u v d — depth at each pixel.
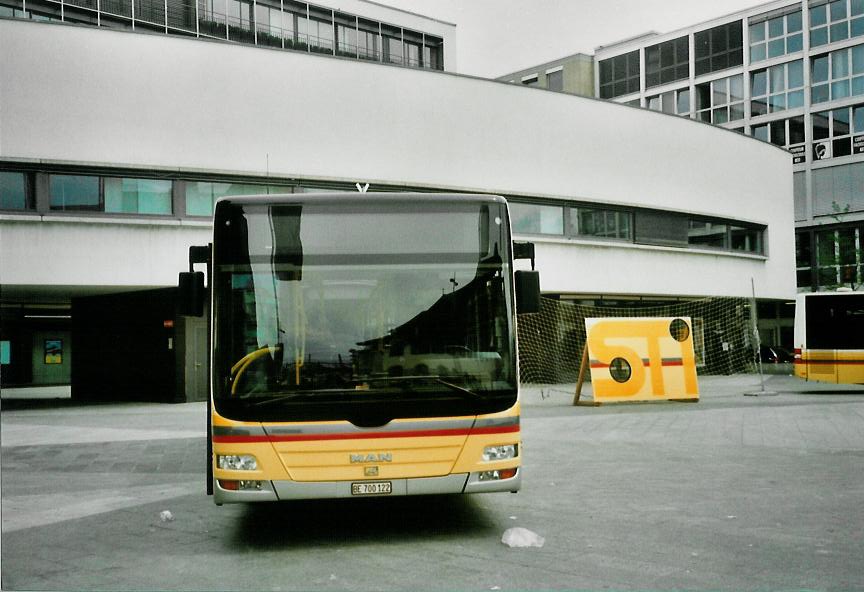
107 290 22.30
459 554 6.35
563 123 26.91
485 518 7.69
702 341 32.06
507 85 25.78
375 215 6.91
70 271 20.22
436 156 24.45
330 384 6.61
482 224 6.99
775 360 42.38
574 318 28.52
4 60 19.78
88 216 20.38
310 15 40.00
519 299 7.09
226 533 7.38
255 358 6.64
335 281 6.79
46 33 20.16
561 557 6.18
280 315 6.71
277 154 22.31
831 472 9.95
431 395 6.66
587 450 12.18
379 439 6.57
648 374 19.95
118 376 24.41
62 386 37.22
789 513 7.60
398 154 23.89
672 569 5.78
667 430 14.52
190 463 11.60
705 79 57.78
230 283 6.75
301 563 6.23
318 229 6.87
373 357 6.68
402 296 6.81
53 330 38.38
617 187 28.11
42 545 7.01
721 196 31.50
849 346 23.08
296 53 22.64
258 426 6.54
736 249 32.56
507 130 25.73
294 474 6.52
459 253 6.93
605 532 6.97
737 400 21.08
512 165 25.80
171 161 21.17
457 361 6.74
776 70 54.44
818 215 52.28
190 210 21.48
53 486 9.96
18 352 37.50
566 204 27.14
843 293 23.30
